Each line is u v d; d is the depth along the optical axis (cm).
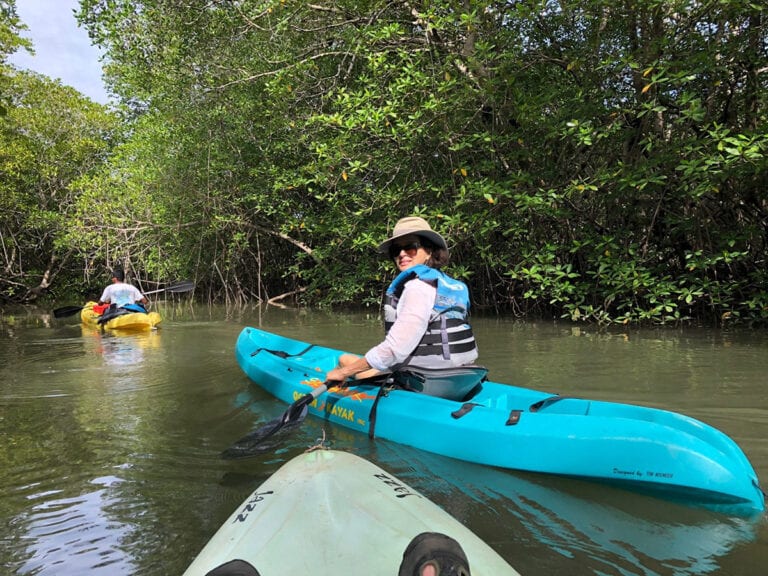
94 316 878
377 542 146
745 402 335
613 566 166
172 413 350
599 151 743
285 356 475
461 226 728
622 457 213
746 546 176
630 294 732
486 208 762
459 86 734
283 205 1141
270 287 1495
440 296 286
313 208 1219
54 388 422
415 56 784
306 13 943
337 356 451
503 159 776
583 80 699
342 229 917
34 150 1703
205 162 1178
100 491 232
